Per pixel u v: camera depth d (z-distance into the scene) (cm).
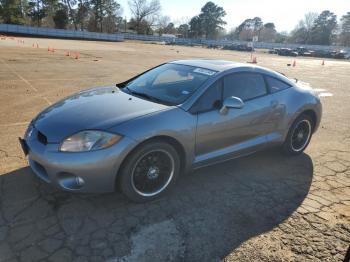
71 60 1777
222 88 383
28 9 7575
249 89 412
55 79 1080
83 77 1170
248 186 390
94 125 306
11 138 493
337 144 558
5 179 365
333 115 771
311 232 309
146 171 328
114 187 314
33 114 637
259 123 416
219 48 6575
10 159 416
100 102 357
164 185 348
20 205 321
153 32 10312
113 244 278
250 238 296
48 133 310
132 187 322
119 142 300
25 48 2495
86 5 8338
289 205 354
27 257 257
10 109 668
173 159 342
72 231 290
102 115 322
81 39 5909
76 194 326
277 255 276
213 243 287
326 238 302
